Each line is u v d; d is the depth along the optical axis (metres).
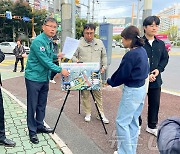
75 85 3.75
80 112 5.13
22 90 7.29
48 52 3.46
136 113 3.14
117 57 21.72
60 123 4.47
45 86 3.82
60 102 5.93
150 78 3.66
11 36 40.00
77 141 3.73
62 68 3.63
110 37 7.33
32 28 38.72
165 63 3.86
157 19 3.64
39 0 46.12
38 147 3.48
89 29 4.31
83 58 4.45
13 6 37.81
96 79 3.78
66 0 8.34
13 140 3.69
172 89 7.99
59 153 3.32
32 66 3.49
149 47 3.71
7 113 4.90
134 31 2.84
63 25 8.49
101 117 4.16
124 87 3.03
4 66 14.45
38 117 3.92
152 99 3.91
